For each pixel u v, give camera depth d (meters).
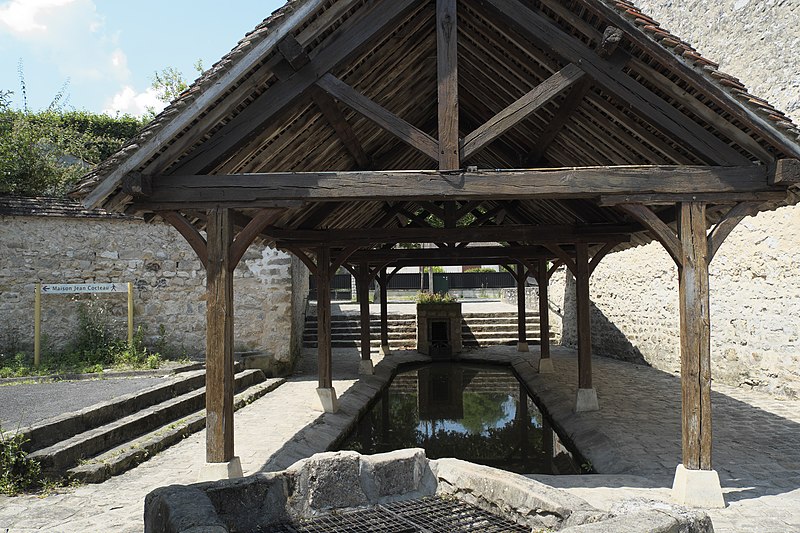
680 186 4.79
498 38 5.66
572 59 4.75
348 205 9.05
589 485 5.16
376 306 22.55
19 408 6.34
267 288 11.93
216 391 4.83
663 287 11.97
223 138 4.78
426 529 3.57
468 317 18.73
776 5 8.62
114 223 11.09
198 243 4.90
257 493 3.57
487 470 3.91
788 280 8.59
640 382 10.60
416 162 8.87
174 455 6.18
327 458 3.85
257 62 4.53
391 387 12.45
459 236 8.48
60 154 12.98
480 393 11.81
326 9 4.62
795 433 6.68
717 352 10.13
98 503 4.60
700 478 4.58
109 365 9.83
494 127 4.81
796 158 4.50
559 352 15.47
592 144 6.19
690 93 4.67
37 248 10.48
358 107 4.77
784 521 4.17
